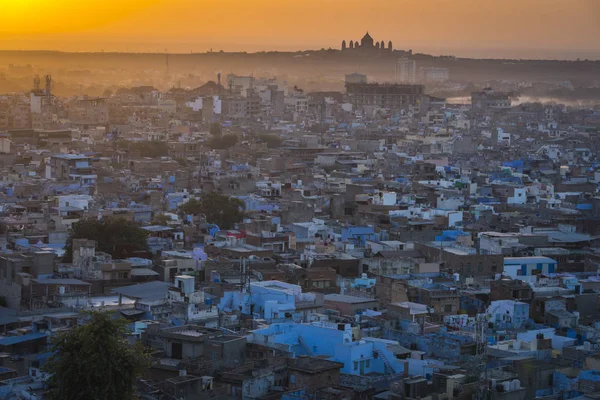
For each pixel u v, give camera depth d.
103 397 161.50
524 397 183.75
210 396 175.88
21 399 174.75
